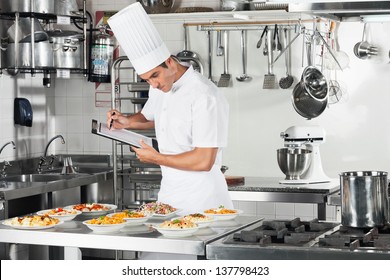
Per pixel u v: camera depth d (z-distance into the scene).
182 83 3.80
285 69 5.60
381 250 2.77
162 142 3.92
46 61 5.21
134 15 3.58
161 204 3.67
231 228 3.38
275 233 3.14
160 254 3.51
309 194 4.72
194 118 3.71
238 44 5.69
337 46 5.43
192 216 3.38
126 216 3.43
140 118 4.17
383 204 3.16
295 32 5.09
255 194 4.86
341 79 5.44
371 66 5.36
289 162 5.04
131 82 5.76
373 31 5.32
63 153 6.30
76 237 3.26
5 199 4.57
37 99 6.11
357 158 5.45
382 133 5.38
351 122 5.44
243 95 5.71
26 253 5.57
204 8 5.54
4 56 5.21
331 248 2.83
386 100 5.35
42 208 5.15
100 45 5.88
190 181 3.83
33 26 5.11
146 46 3.60
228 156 5.78
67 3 5.30
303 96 5.25
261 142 5.69
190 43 5.80
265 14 5.42
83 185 5.56
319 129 5.10
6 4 5.07
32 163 5.93
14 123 5.81
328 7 3.48
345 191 3.19
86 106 6.23
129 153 6.11
